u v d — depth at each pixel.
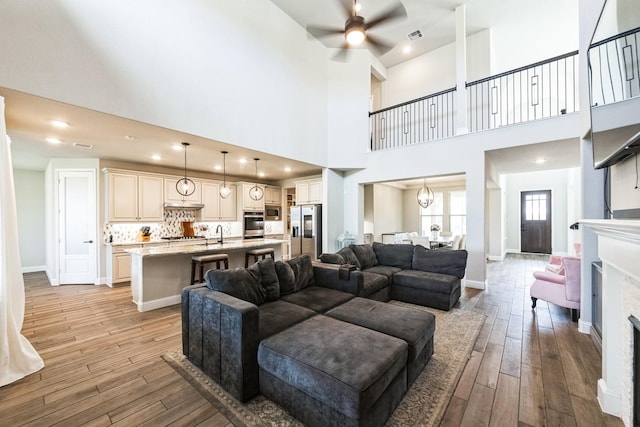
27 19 2.47
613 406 1.78
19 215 6.45
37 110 2.87
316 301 2.81
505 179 9.19
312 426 1.65
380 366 1.63
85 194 5.44
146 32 3.28
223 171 6.96
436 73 6.49
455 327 3.17
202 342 2.27
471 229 4.84
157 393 2.01
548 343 2.77
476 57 5.80
